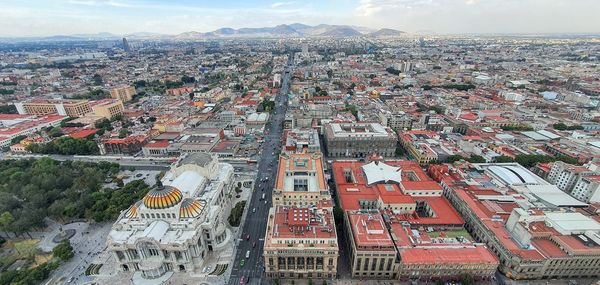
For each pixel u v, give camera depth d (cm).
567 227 18088
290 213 18925
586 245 17112
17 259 19362
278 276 17850
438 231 19925
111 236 17762
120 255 17838
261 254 19550
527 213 18750
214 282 17388
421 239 18550
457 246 17988
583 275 17450
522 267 17088
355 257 17075
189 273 17962
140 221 18575
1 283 16862
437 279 17175
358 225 18525
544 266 17050
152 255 17788
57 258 18788
